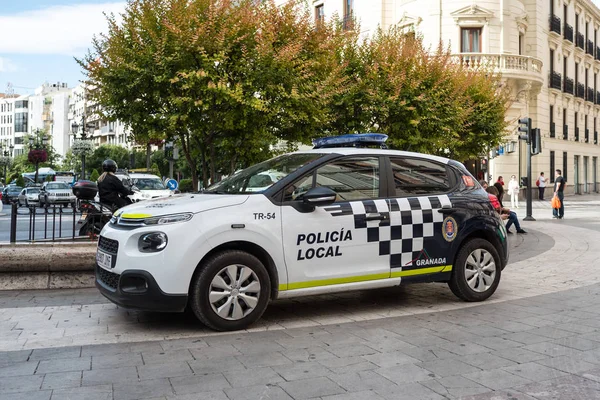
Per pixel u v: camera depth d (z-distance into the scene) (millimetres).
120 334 4816
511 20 28688
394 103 11953
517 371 3873
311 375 3779
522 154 30953
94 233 7520
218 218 4801
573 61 39375
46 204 7230
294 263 5094
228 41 8477
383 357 4188
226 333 4863
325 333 4883
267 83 8625
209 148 9977
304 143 10078
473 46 28219
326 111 10227
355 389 3525
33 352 4285
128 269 4656
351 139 6488
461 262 6039
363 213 5414
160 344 4516
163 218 4723
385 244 5527
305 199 5012
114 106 8727
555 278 7793
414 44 13547
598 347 4453
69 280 6871
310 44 9773
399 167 5852
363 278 5414
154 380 3674
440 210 5863
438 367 3957
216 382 3643
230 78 8531
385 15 29734
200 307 4762
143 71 8141
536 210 24453
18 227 9086
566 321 5312
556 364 4027
